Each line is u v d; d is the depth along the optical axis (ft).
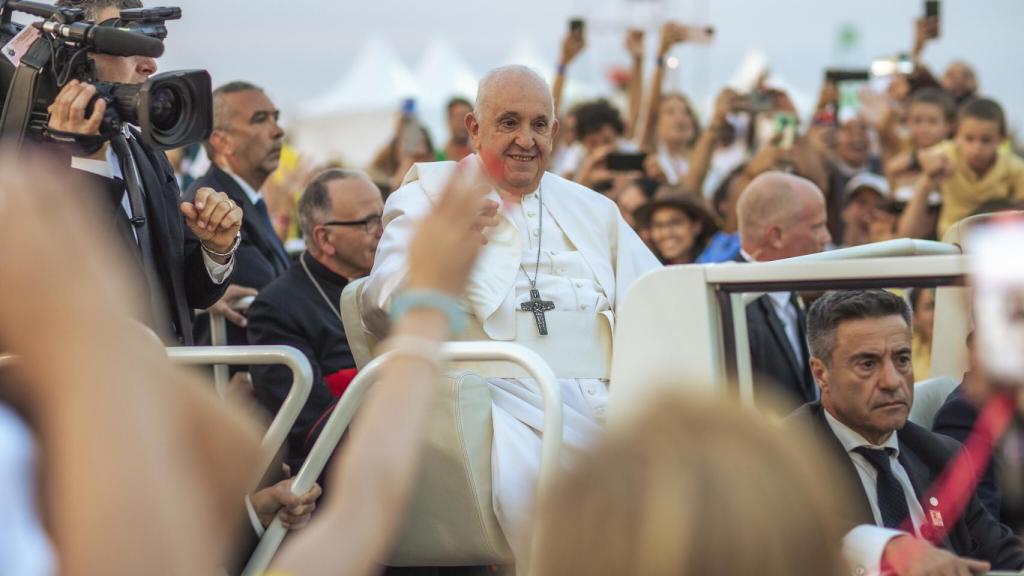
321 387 18.01
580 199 17.07
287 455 17.35
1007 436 12.78
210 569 4.89
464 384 13.70
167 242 14.90
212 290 15.20
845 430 12.85
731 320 10.55
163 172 15.33
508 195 16.65
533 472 13.74
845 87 39.40
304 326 19.53
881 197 30.14
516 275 15.99
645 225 27.91
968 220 13.47
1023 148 37.60
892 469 12.81
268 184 32.73
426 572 15.01
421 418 5.71
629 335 10.69
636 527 5.02
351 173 20.38
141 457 4.74
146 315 14.32
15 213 4.81
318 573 5.41
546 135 16.52
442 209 5.87
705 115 44.06
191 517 4.86
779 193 21.63
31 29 13.14
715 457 5.06
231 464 5.98
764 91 35.04
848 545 10.05
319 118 60.03
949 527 12.72
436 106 59.88
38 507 5.07
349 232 19.84
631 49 42.19
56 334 4.76
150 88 12.76
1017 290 9.68
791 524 4.98
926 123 32.65
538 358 12.13
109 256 5.00
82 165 14.02
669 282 10.55
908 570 9.71
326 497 15.05
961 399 13.35
